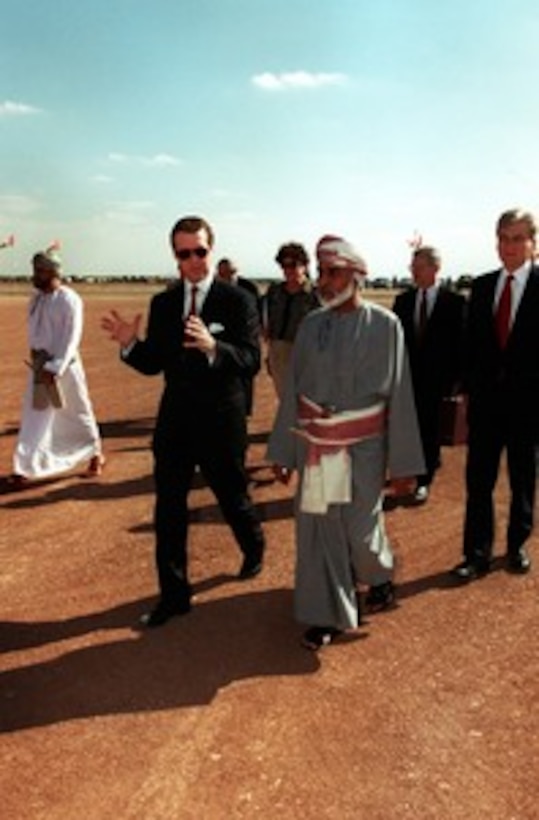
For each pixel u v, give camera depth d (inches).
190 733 151.6
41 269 293.0
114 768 141.8
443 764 141.8
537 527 257.9
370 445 177.0
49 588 215.9
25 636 189.6
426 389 275.7
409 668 173.6
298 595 181.0
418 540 247.0
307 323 180.4
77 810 131.3
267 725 153.6
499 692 164.2
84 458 316.8
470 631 189.5
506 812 129.8
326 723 154.1
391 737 149.5
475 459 215.8
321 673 171.9
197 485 305.9
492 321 209.0
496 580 217.2
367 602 197.6
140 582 219.1
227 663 176.1
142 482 312.2
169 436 190.1
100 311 1566.2
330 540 177.8
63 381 307.0
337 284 172.1
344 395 175.0
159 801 133.3
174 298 191.2
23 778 139.3
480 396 212.1
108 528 260.8
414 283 280.2
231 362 184.2
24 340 914.7
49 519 269.3
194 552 238.4
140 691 165.8
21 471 300.8
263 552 221.3
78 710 159.5
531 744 147.3
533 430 215.5
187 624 194.2
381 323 174.7
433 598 206.7
